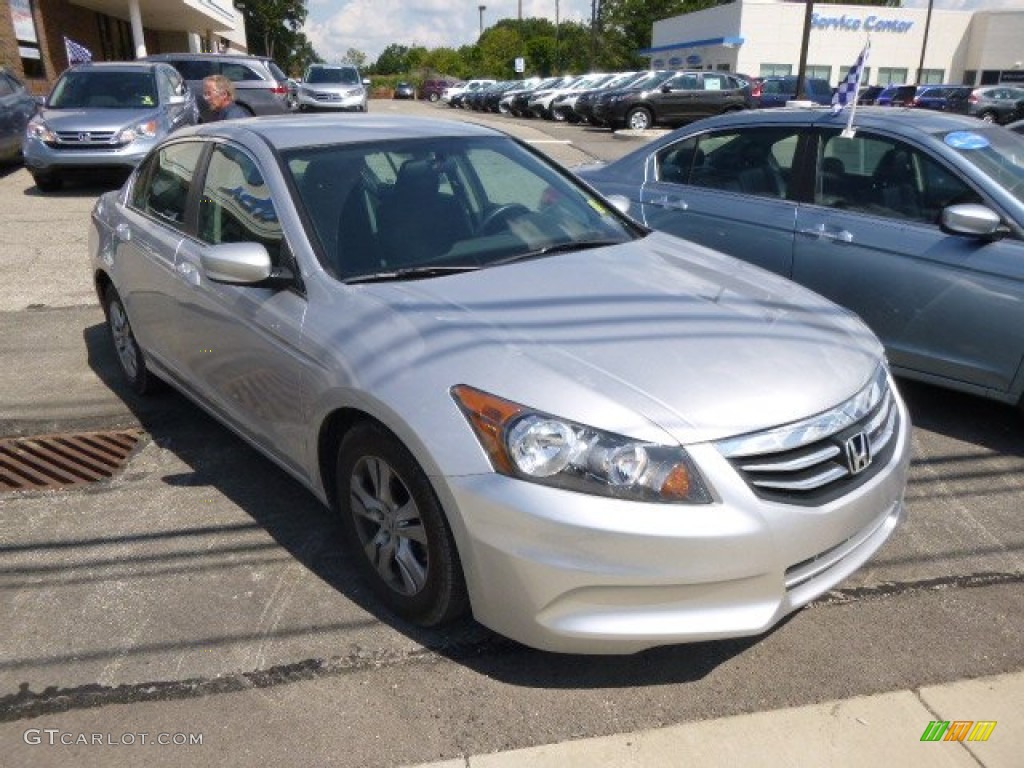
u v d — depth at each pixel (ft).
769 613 8.14
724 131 18.26
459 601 8.88
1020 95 90.89
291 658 9.27
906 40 146.82
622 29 220.23
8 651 9.37
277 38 250.37
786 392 8.48
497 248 11.40
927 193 15.05
